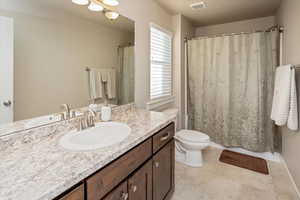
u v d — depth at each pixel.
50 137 1.14
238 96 2.68
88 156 0.86
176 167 2.33
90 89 1.56
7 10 1.00
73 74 1.40
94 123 1.40
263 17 3.01
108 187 0.89
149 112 1.92
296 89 1.81
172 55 2.97
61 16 1.29
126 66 1.96
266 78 2.48
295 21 1.81
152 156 1.32
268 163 2.41
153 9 2.38
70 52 1.37
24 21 1.08
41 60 1.18
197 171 2.22
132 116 1.72
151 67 2.46
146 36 2.25
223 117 2.79
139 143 1.15
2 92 1.00
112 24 1.74
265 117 2.53
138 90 2.16
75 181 0.69
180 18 2.87
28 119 1.11
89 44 1.52
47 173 0.71
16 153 0.90
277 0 2.38
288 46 2.07
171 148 1.67
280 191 1.81
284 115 1.82
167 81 2.88
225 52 2.71
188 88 3.17
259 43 2.47
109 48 1.72
